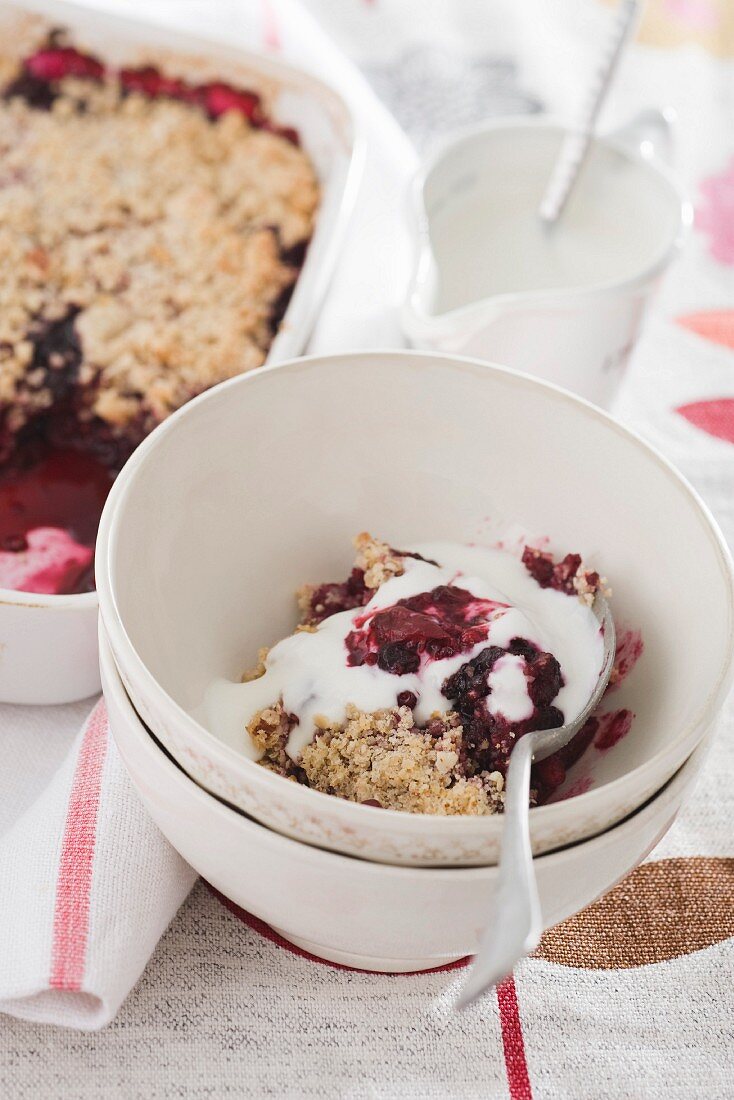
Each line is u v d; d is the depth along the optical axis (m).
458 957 0.48
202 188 0.80
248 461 0.54
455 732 0.49
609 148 0.69
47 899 0.50
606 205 0.70
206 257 0.77
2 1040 0.50
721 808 0.58
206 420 0.52
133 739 0.46
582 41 1.00
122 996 0.49
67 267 0.75
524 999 0.52
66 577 0.66
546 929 0.50
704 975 0.53
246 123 0.82
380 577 0.53
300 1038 0.50
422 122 0.90
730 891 0.55
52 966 0.48
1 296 0.73
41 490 0.71
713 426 0.72
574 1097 0.50
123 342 0.73
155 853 0.51
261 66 0.80
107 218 0.78
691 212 0.67
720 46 1.02
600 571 0.54
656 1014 0.52
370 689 0.49
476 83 0.94
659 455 0.52
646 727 0.50
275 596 0.56
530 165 0.71
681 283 0.80
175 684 0.51
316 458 0.55
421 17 0.99
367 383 0.54
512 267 0.70
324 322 0.71
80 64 0.82
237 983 0.51
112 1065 0.49
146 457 0.50
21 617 0.55
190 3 0.88
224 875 0.46
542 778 0.50
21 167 0.79
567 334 0.63
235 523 0.55
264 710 0.50
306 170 0.81
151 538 0.51
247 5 0.88
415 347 0.64
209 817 0.44
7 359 0.72
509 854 0.42
